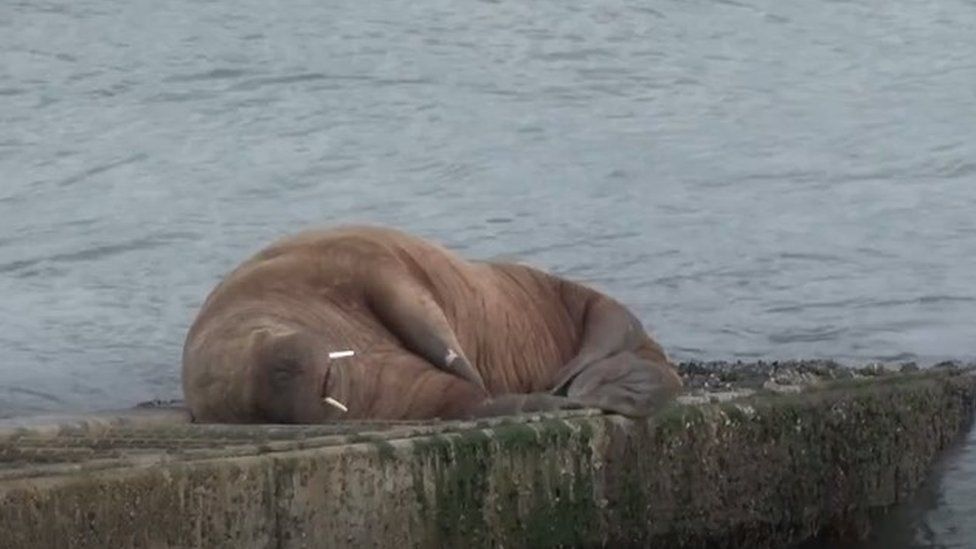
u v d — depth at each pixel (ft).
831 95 266.77
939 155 225.15
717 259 178.40
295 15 330.75
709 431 95.40
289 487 75.20
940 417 115.65
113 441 83.56
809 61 293.02
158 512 70.23
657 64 289.12
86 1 345.72
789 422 100.78
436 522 81.56
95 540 68.03
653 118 250.78
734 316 158.40
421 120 248.93
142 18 329.31
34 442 84.23
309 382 95.40
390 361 101.40
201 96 268.21
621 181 213.25
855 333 152.35
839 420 104.68
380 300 104.37
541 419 88.48
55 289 171.83
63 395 133.49
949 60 292.81
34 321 159.74
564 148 231.71
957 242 184.44
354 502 77.97
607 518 89.71
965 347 147.02
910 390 111.96
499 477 84.33
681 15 327.47
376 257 106.63
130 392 135.13
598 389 95.66
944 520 108.27
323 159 226.99
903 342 149.07
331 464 77.00
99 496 68.23
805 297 164.76
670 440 93.09
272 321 100.07
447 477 81.97
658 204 201.77
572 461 87.86
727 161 223.51
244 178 217.97
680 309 161.07
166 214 201.16
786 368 123.75
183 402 118.83
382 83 273.75
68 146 238.68
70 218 200.54
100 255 184.44
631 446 90.99
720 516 96.43
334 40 307.37
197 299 167.73
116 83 278.05
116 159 230.27
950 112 252.62
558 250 182.50
